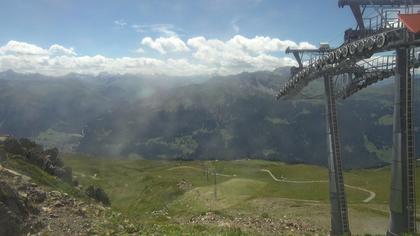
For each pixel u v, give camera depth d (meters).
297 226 65.75
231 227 48.56
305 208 91.06
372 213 84.31
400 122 42.28
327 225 71.12
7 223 28.84
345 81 74.31
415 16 39.88
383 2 51.41
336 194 63.97
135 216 52.38
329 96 66.50
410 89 42.22
